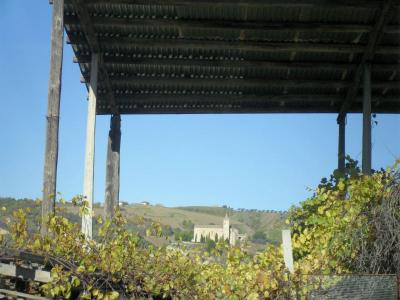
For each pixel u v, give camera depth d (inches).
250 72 706.8
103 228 382.6
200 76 707.4
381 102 749.9
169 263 385.4
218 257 406.3
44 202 471.8
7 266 346.0
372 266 386.3
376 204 396.8
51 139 498.3
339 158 754.2
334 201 427.5
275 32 644.1
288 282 359.9
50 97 503.5
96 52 636.1
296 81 713.6
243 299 362.9
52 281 343.0
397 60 679.1
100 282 365.4
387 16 608.1
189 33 641.6
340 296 358.6
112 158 761.6
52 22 515.2
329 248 390.6
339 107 761.0
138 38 636.7
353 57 681.6
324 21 631.8
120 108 761.0
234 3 585.3
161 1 578.6
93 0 574.9
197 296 383.2
